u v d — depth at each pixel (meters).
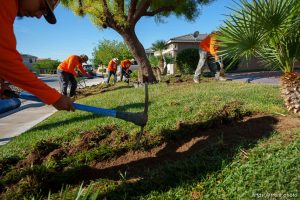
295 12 4.25
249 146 3.68
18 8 2.38
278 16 4.13
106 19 14.87
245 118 4.77
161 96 8.30
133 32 14.91
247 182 2.89
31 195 3.14
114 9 14.45
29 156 4.12
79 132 5.18
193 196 2.88
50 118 8.23
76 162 3.84
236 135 4.14
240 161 3.33
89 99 11.10
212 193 2.88
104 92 13.78
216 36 4.65
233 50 4.54
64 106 2.67
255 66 23.50
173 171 3.32
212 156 3.57
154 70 16.45
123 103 8.16
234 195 2.77
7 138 6.97
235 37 4.36
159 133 4.35
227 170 3.18
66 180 3.49
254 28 4.23
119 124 5.25
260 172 3.03
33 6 2.43
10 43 2.22
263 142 3.76
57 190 3.39
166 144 4.21
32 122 8.88
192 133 4.38
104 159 4.02
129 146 4.16
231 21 4.35
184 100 6.66
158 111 5.90
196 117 4.73
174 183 3.12
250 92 7.21
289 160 3.12
